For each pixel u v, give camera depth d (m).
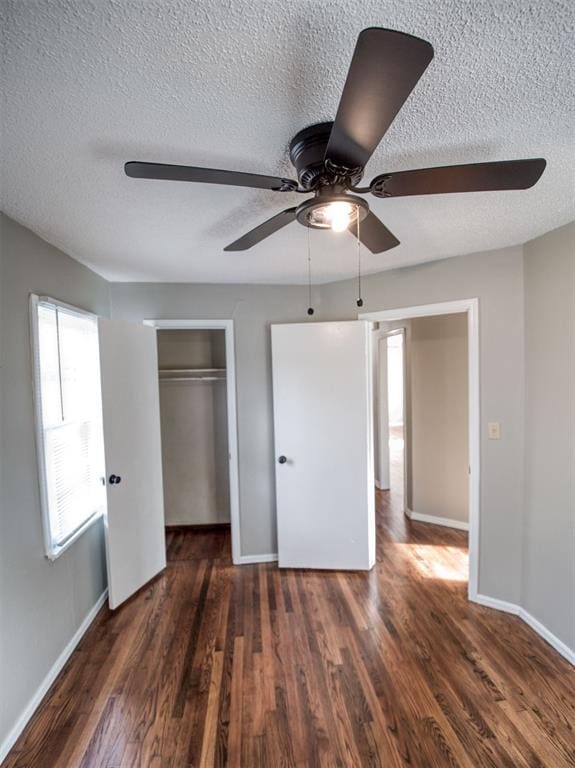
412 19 0.87
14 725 1.71
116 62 0.95
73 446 2.46
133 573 2.84
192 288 3.22
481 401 2.60
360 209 1.19
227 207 1.79
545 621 2.30
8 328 1.83
